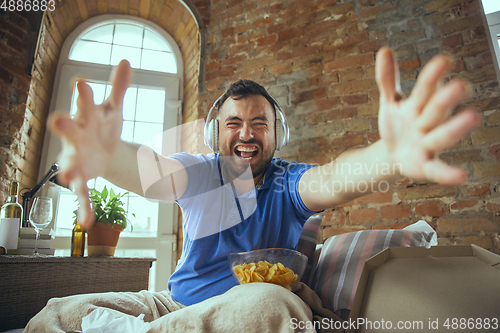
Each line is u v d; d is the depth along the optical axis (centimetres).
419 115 36
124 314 72
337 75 188
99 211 153
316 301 86
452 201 152
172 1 237
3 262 106
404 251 70
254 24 216
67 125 41
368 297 65
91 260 135
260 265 77
